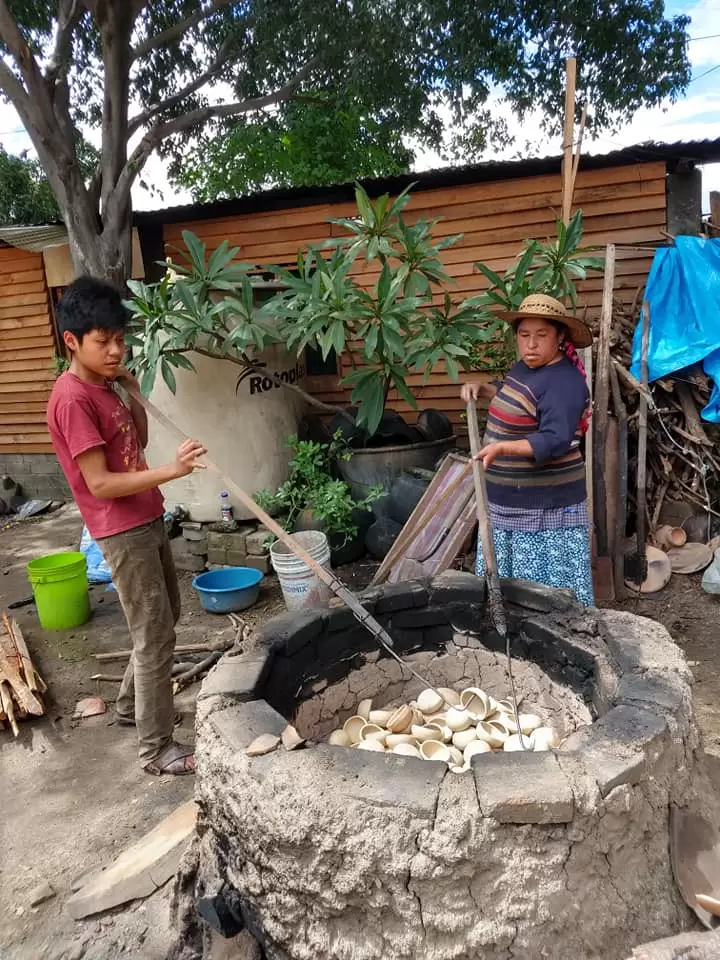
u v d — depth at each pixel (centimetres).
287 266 625
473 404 315
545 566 296
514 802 147
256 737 178
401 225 409
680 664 197
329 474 525
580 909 153
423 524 442
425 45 849
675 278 462
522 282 397
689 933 158
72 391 256
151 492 286
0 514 757
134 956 211
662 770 169
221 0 612
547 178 530
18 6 750
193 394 484
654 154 493
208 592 448
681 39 884
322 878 157
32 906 236
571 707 229
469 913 150
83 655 420
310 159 1068
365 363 594
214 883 188
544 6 838
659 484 482
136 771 306
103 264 593
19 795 296
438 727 226
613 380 443
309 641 237
